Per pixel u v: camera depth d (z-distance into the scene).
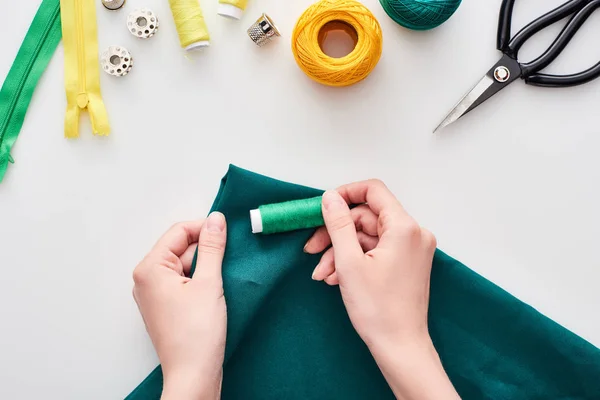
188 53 1.01
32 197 1.03
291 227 0.88
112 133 1.02
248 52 1.01
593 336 1.01
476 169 1.01
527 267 1.01
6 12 1.02
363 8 0.89
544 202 1.01
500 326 0.92
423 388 0.79
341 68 0.90
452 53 1.01
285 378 0.93
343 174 1.01
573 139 1.01
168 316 0.84
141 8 1.00
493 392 0.92
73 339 1.03
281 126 1.01
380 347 0.82
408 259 0.84
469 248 1.01
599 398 0.90
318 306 0.94
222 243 0.88
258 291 0.89
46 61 1.01
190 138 1.02
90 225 1.02
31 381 1.03
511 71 0.96
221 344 0.84
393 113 1.01
